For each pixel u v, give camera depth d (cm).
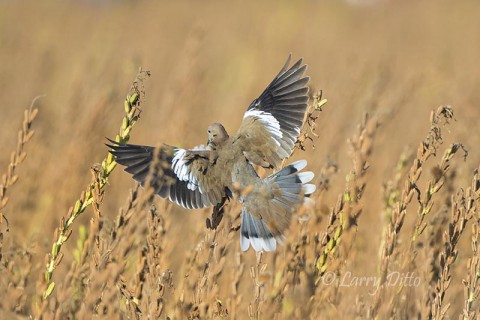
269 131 956
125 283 860
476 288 877
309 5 4444
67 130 1661
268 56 2758
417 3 4016
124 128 917
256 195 902
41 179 1468
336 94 1736
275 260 917
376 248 1109
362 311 884
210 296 817
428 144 902
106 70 2078
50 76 2497
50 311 812
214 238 869
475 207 895
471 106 1681
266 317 810
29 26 3478
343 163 1381
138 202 853
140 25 3584
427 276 984
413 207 1232
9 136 1616
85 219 1389
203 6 4366
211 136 956
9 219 1372
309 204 837
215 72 2697
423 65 2470
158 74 2327
